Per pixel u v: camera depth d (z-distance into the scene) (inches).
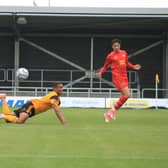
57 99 858.1
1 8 1679.4
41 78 2086.6
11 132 712.4
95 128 791.1
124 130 764.6
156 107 1587.1
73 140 629.6
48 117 1032.2
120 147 570.3
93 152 530.9
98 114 1185.4
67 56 2102.6
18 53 1983.3
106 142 613.0
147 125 866.1
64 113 1225.4
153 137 670.5
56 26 1957.4
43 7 1689.2
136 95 1856.5
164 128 805.2
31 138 645.3
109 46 2100.1
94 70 2073.1
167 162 475.5
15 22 1763.0
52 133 706.2
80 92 1881.2
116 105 917.8
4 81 2087.8
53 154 514.6
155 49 2096.5
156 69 2098.9
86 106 1584.6
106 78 2082.9
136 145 587.8
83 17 1724.9
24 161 473.4
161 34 2069.4
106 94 1863.9
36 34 2065.7
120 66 882.1
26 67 2089.1
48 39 2090.3
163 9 1685.5
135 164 464.4
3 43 2079.2
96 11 1691.7
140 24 1881.2
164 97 2017.7
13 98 1576.0
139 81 2097.7
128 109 1521.9
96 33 2075.5
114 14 1696.6
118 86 896.3
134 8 1689.2
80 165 457.4
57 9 1689.2
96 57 2105.1
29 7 1689.2
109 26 1950.1
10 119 857.5
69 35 2080.5
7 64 2090.3
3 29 2041.1
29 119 970.7
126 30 2050.9
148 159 489.7
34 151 534.3
